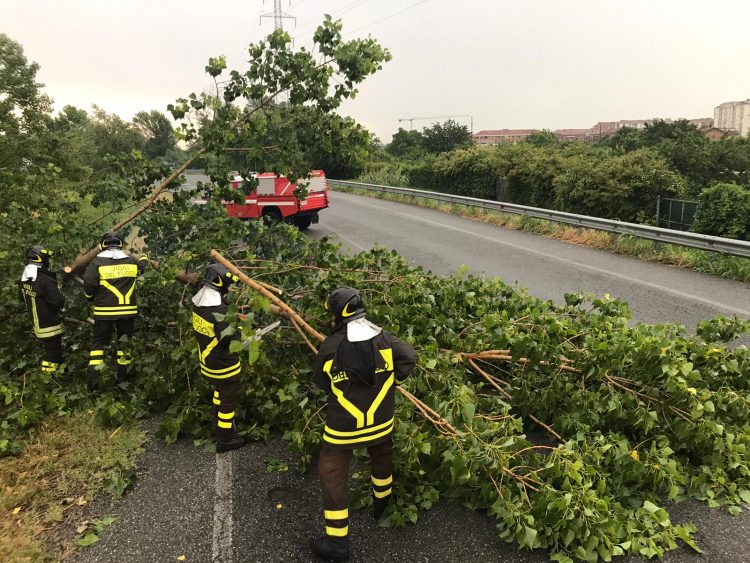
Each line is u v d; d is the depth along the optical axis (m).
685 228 15.66
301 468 4.01
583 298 5.69
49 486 3.77
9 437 4.23
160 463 4.15
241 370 4.59
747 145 29.05
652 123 40.94
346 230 16.02
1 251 5.81
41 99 18.42
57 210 6.27
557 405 4.58
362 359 3.05
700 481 3.73
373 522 3.51
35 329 5.00
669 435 4.21
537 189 21.84
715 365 4.58
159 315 5.73
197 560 3.13
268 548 3.23
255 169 6.47
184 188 7.18
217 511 3.57
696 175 26.05
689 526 3.41
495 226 16.53
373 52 5.86
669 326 5.05
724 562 3.16
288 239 6.29
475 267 10.72
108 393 4.86
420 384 4.16
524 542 3.09
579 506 3.16
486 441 3.69
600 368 4.24
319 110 6.21
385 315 4.80
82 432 4.41
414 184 32.66
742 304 8.01
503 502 3.33
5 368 5.21
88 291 4.92
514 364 4.61
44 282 4.90
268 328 4.27
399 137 63.62
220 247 5.86
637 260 11.33
